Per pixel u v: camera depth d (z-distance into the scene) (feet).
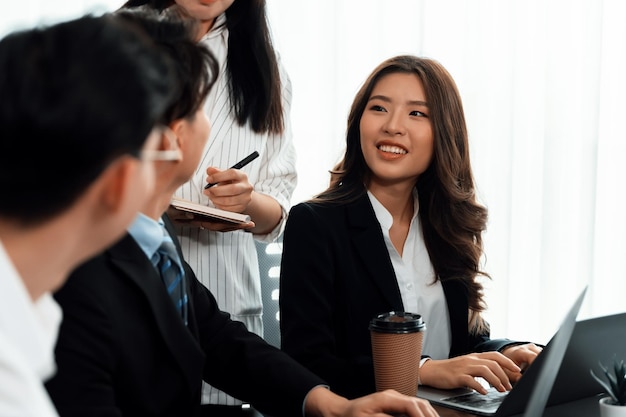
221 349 4.54
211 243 5.94
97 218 2.10
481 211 5.96
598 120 9.76
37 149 1.93
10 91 1.93
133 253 3.66
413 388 4.38
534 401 3.18
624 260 9.93
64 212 2.00
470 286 5.90
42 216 1.98
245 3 6.07
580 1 9.78
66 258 2.11
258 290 6.24
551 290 9.88
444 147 5.67
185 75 3.56
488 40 9.75
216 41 6.06
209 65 3.72
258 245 6.36
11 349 1.78
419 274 5.80
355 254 5.54
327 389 4.26
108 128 1.96
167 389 3.76
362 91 5.80
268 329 6.33
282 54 9.09
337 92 9.23
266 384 4.34
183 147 3.71
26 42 2.02
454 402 4.53
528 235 9.96
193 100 3.61
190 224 5.58
